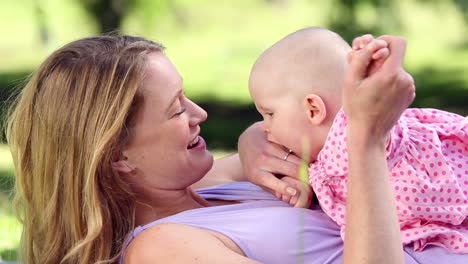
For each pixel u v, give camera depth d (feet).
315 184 11.45
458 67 66.18
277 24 86.89
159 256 10.65
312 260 11.10
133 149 11.54
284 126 11.96
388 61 8.72
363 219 9.21
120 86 11.20
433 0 59.93
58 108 11.35
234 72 70.33
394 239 9.25
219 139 44.19
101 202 11.29
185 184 12.09
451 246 10.78
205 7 86.22
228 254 10.41
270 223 11.15
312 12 88.28
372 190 9.22
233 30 84.84
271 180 11.96
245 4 90.58
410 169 10.53
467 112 50.78
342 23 53.83
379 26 53.88
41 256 11.94
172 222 11.23
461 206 10.70
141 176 11.78
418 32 80.84
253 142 12.64
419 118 11.65
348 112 9.12
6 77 65.05
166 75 11.75
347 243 9.34
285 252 11.00
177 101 11.80
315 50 11.82
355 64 8.80
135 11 53.98
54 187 11.53
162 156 11.74
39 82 11.65
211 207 11.76
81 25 53.78
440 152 10.66
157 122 11.60
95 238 11.28
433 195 10.57
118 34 12.76
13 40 82.99
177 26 79.30
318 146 11.87
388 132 9.29
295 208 11.50
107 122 11.14
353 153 9.24
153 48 11.96
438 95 55.93
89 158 11.23
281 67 11.93
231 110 54.65
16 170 11.99
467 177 10.94
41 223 11.85
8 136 12.11
